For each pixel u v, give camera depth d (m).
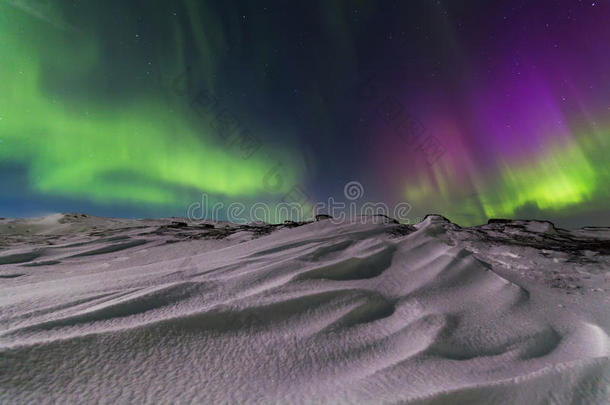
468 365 2.36
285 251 6.21
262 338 2.68
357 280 4.41
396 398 1.78
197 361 2.27
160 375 2.07
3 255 8.71
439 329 2.89
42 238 14.36
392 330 3.02
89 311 2.85
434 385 1.98
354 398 1.84
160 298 3.29
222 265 5.38
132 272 5.30
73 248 9.84
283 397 1.91
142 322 2.69
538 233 9.39
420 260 5.46
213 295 3.58
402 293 4.01
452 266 5.04
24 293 4.00
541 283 4.94
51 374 1.92
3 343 2.22
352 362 2.42
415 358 2.38
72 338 2.25
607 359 2.16
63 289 4.05
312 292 3.59
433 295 3.99
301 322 3.03
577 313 3.63
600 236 9.11
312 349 2.57
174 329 2.58
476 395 1.84
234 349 2.47
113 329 2.47
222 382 2.06
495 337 2.90
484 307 3.69
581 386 1.94
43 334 2.43
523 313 3.56
